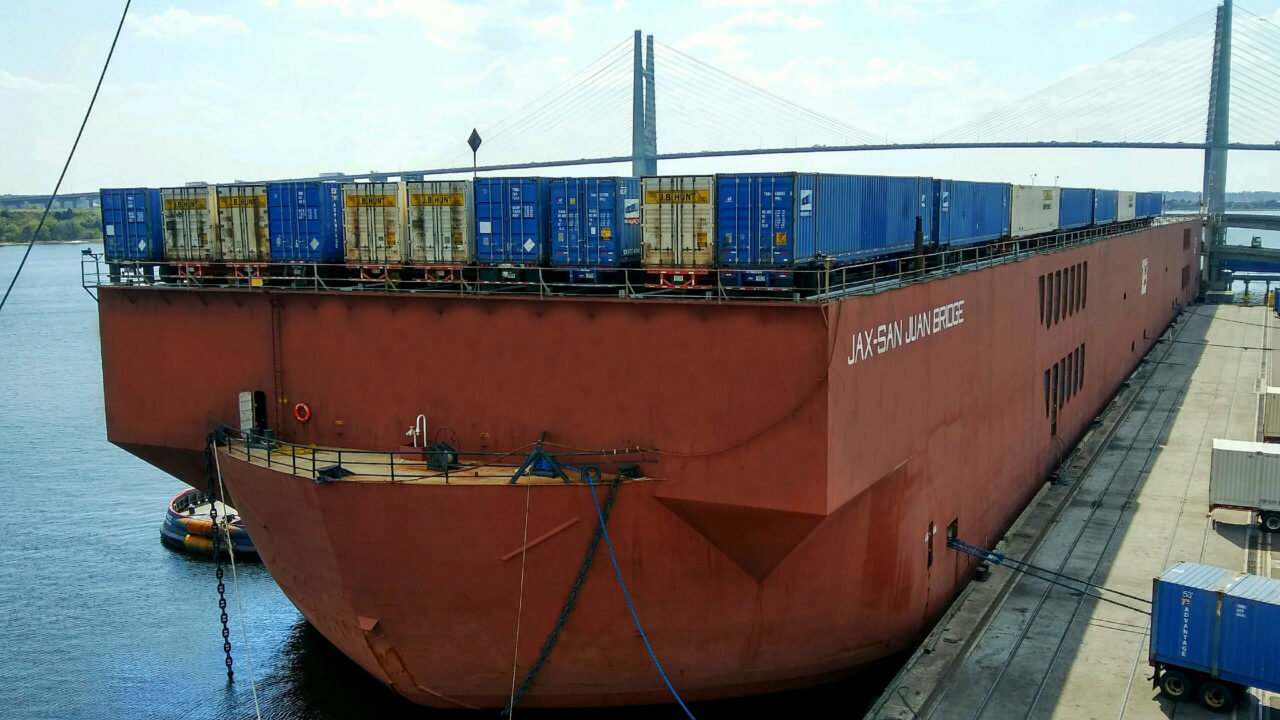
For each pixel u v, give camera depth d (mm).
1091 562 33688
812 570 25781
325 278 29625
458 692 26531
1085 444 49875
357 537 24688
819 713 28188
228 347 29016
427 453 25625
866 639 27844
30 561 43219
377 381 27125
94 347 112812
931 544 30000
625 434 24750
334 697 30375
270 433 28672
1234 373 66188
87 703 30734
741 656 26281
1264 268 121562
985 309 33969
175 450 30484
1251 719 23453
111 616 37156
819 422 22719
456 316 26000
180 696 30891
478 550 24391
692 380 23938
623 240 27125
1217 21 149375
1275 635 22828
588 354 24859
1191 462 45938
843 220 27062
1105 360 56844
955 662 26406
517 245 27219
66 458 61812
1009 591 31203
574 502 24000
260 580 40562
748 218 24266
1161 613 24297
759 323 23047
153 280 31797
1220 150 147625
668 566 24938
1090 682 25297
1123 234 61938
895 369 26391
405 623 25656
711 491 24000
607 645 25562
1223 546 34969
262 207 30141
